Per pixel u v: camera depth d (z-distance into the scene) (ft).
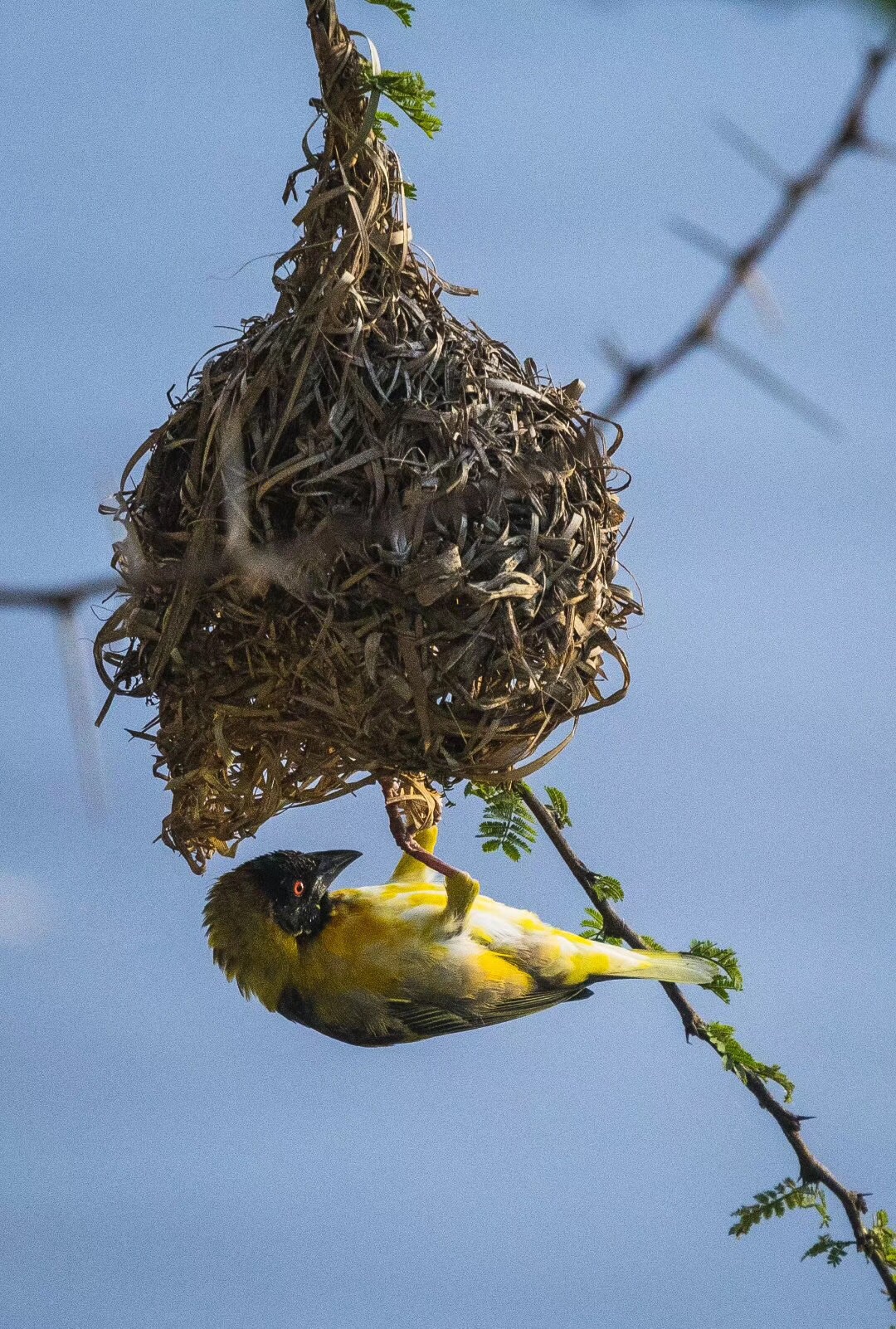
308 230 25.85
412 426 25.00
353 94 25.21
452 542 24.72
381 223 25.85
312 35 25.38
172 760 27.55
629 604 27.68
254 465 24.85
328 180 25.66
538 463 25.82
